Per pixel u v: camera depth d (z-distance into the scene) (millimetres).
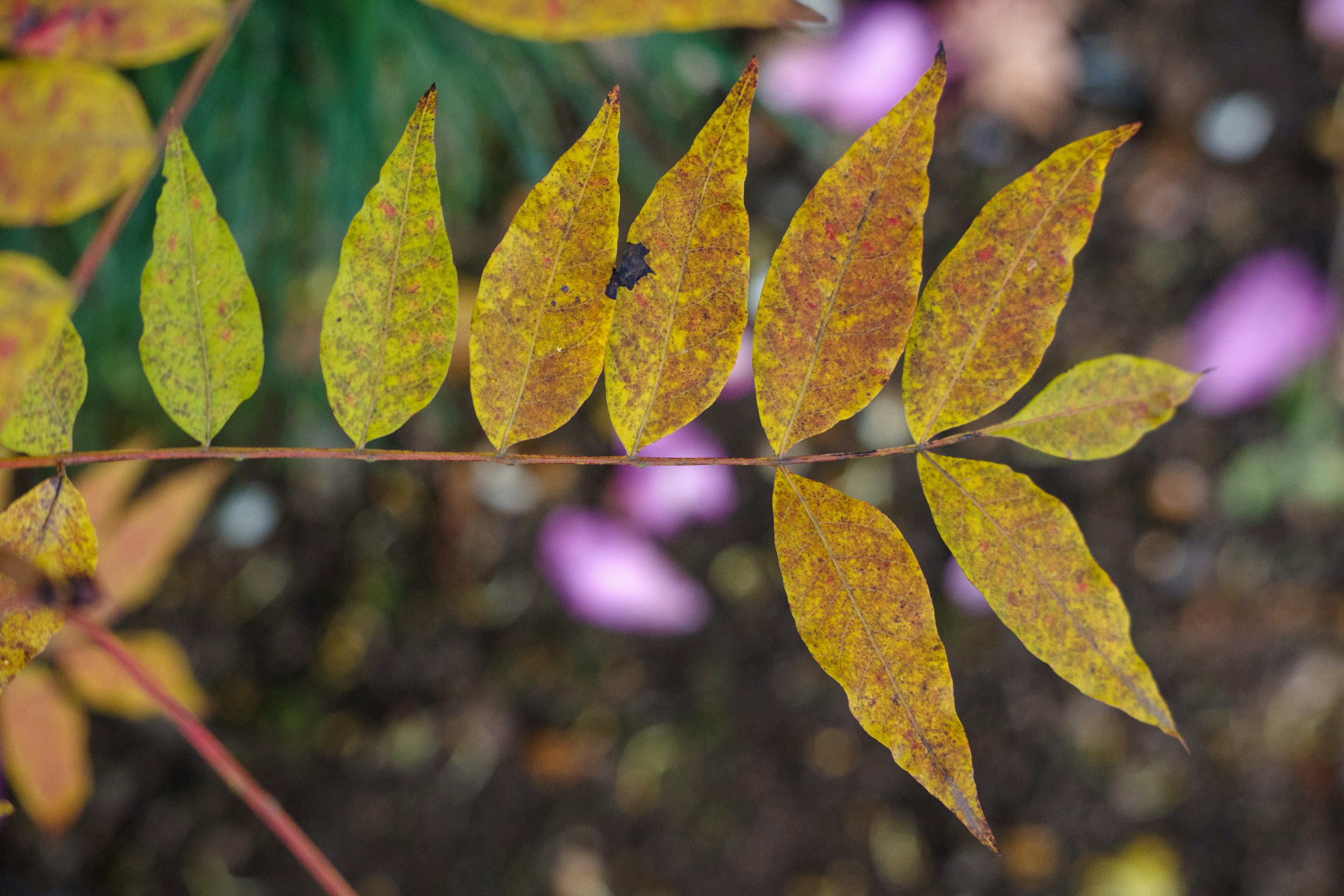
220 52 417
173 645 562
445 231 417
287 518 1115
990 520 426
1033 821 1177
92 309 874
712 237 419
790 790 1174
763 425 424
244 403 1025
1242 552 1209
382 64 913
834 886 1163
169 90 818
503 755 1150
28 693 544
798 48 1121
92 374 925
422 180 416
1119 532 1194
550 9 416
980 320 423
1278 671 1210
